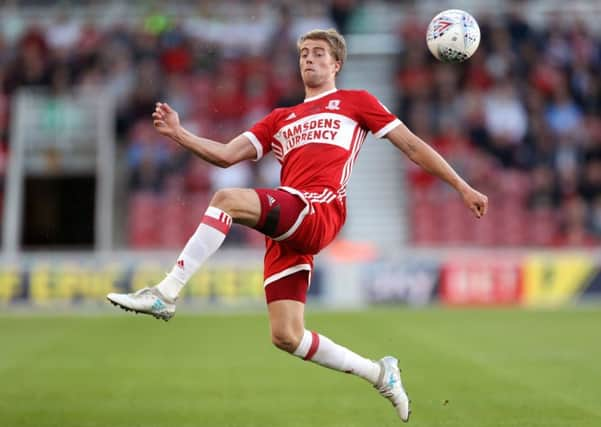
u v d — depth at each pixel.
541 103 71.19
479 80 71.62
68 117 66.44
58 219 69.19
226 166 20.94
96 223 68.75
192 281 58.25
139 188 66.94
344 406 26.08
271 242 20.62
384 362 21.23
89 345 40.12
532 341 41.03
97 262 58.53
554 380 30.39
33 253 65.38
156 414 25.11
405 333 43.94
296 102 70.31
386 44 76.69
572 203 67.38
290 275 20.28
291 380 30.55
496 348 38.62
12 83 70.19
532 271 59.59
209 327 47.47
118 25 73.81
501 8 78.75
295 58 72.38
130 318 52.28
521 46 73.81
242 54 72.25
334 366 20.67
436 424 23.53
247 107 70.25
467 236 67.19
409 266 59.22
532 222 67.31
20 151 65.69
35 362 35.03
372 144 72.50
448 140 69.19
